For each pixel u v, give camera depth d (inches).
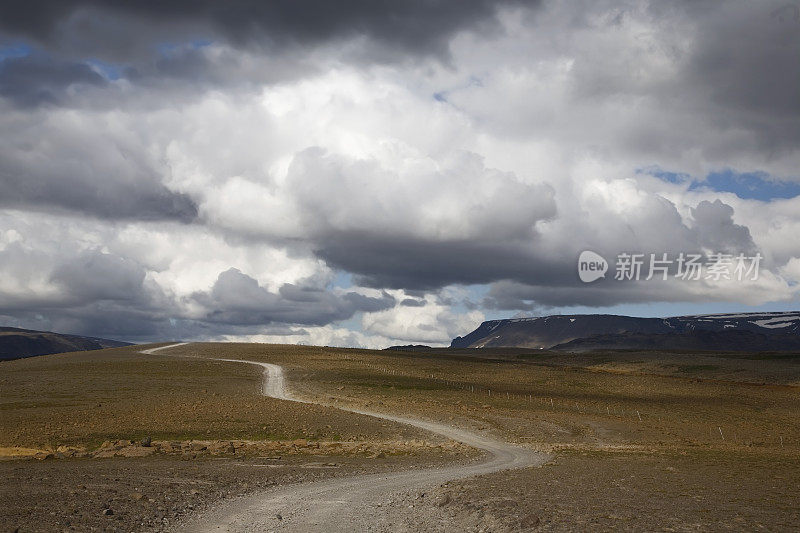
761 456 1982.0
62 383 4264.3
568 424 3085.6
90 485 1014.4
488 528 700.7
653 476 1262.3
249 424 2529.5
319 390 4370.1
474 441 2464.3
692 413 3897.6
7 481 1051.3
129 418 2576.3
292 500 965.2
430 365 7121.1
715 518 724.7
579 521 692.1
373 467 1525.6
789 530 649.0
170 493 971.3
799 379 6535.4
